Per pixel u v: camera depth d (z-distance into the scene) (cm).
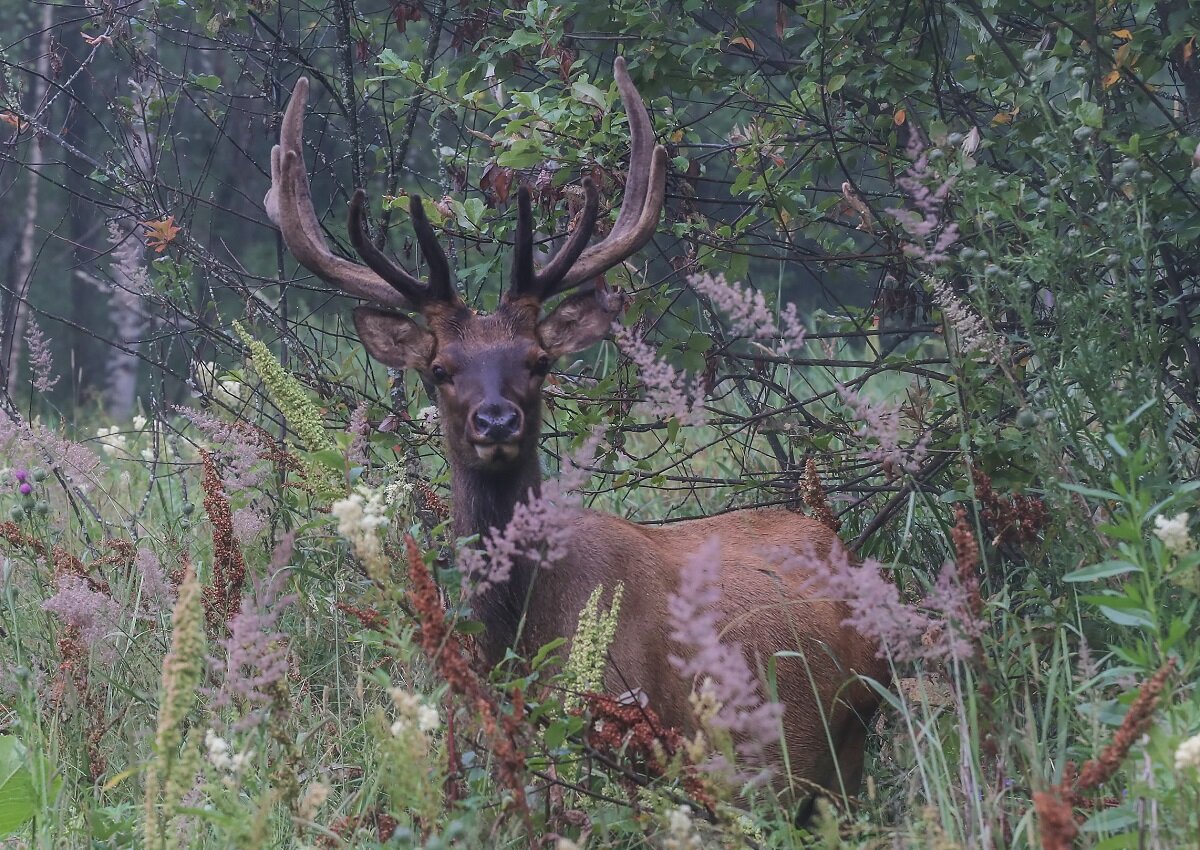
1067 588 809
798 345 717
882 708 879
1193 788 530
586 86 1009
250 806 654
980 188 839
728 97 1133
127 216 1349
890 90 1038
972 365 872
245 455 916
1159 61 980
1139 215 791
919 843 596
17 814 659
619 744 643
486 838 645
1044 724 675
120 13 1331
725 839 576
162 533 1115
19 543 961
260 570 969
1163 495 740
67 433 1653
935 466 989
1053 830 479
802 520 908
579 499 816
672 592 805
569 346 852
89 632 833
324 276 885
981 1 981
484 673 698
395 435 1045
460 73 1193
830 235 1130
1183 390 945
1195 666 634
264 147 2370
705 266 1080
